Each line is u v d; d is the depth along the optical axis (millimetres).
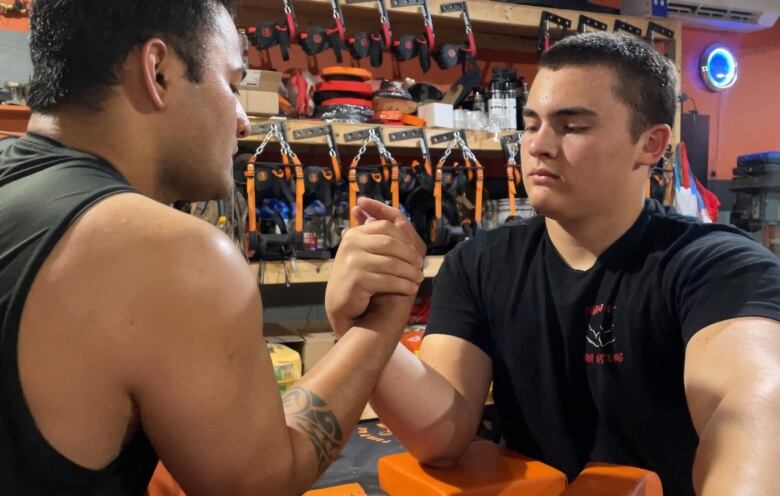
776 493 632
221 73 674
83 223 521
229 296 542
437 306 1190
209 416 525
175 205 2012
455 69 3164
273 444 570
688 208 2932
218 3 676
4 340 499
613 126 982
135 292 511
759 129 3963
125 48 602
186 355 517
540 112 1011
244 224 2199
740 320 826
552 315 1079
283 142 2291
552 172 1006
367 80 2607
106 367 507
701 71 3809
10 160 593
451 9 2656
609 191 1002
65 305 503
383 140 2477
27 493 502
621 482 753
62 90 601
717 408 745
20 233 521
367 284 781
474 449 1010
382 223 819
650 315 993
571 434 1068
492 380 1173
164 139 642
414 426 940
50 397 499
